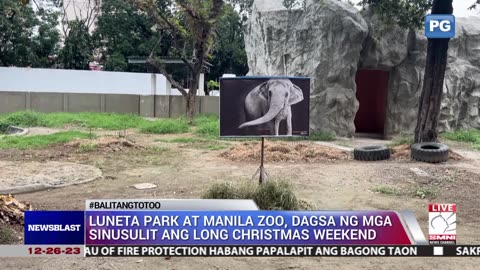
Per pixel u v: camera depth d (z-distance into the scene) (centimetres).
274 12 1959
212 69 4644
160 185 911
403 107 2002
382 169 1088
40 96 2894
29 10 3644
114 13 4112
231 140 1680
